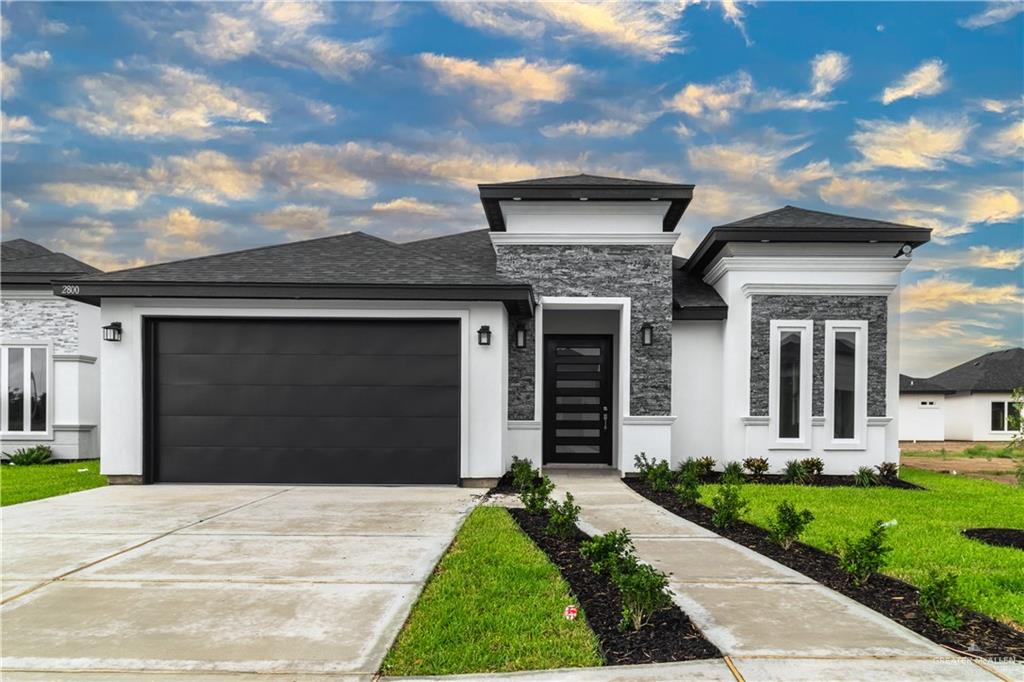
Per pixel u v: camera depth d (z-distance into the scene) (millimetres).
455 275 10922
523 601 4586
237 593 4797
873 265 12227
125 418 10531
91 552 6000
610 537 5281
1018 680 3342
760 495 9711
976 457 18734
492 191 11898
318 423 10648
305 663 3576
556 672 3439
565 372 14195
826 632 4008
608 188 11812
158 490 9953
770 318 12336
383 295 10297
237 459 10641
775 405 12250
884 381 12219
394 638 3926
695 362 13023
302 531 6941
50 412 14820
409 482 10578
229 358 10711
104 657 3660
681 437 12938
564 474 12594
